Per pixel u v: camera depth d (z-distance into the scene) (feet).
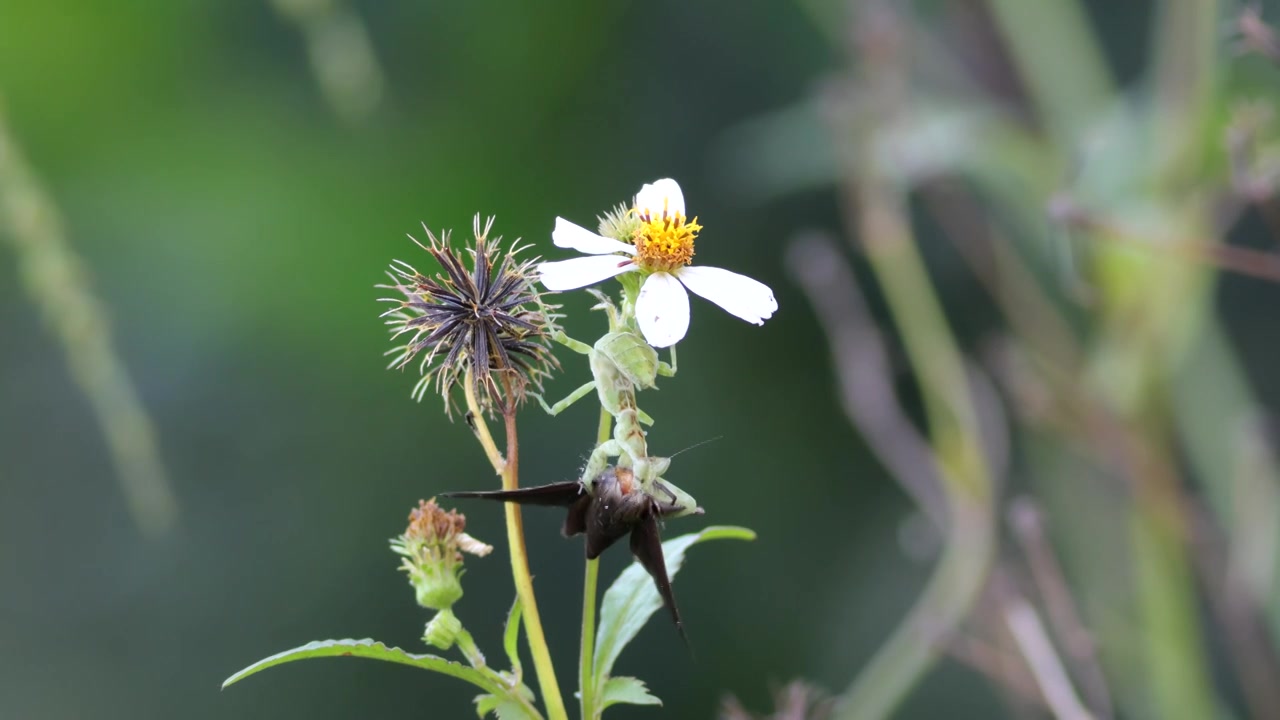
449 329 1.74
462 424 3.60
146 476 2.07
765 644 3.76
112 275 3.52
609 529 1.66
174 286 3.56
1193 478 2.86
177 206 3.65
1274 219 2.12
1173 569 2.41
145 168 3.67
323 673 3.46
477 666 1.72
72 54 3.67
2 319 3.28
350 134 3.78
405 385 3.63
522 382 1.74
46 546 3.41
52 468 3.40
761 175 3.66
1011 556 2.69
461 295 1.74
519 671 1.72
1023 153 2.81
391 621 3.50
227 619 3.46
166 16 3.74
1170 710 2.39
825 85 2.96
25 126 3.54
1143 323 2.51
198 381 3.50
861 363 2.54
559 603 3.49
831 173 3.52
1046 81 2.85
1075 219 2.19
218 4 3.76
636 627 1.74
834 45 3.50
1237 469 2.43
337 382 3.59
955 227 2.91
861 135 2.75
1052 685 2.10
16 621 3.37
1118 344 2.56
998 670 2.22
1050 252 2.62
